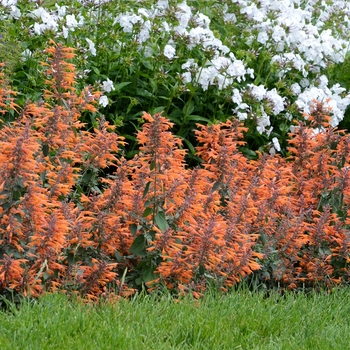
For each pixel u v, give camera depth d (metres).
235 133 8.24
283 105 10.16
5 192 5.63
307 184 7.91
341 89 10.71
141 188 6.63
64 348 4.97
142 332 5.40
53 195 6.45
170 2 10.30
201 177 7.04
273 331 5.80
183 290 6.19
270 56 10.61
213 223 6.12
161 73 9.73
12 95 9.16
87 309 5.63
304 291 7.20
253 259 6.72
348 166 7.93
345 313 6.50
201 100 10.34
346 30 12.55
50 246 5.66
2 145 5.71
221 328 5.61
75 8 10.36
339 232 7.32
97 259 6.16
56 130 6.70
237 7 11.20
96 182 7.23
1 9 9.49
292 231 7.16
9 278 5.54
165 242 6.20
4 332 5.08
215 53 10.07
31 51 9.75
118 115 10.04
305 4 13.77
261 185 7.43
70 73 7.36
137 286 6.42
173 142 7.18
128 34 10.54
